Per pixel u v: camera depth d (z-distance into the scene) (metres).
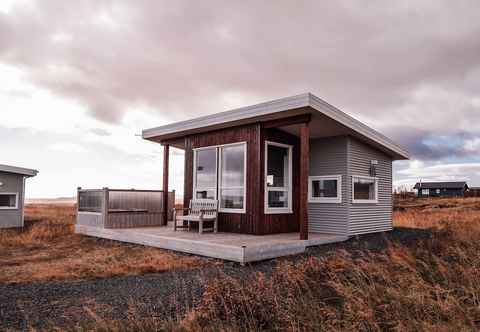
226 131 8.56
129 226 9.54
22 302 3.67
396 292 3.60
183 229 8.94
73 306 3.51
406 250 5.94
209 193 8.96
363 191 9.47
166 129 9.51
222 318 3.08
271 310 3.19
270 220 7.93
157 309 3.33
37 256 6.80
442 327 2.88
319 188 9.27
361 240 8.20
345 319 2.99
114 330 2.77
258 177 7.71
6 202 13.18
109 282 4.56
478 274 4.23
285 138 8.58
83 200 10.20
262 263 5.73
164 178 10.45
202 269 5.29
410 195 43.50
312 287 4.04
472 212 19.23
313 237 7.63
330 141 9.10
